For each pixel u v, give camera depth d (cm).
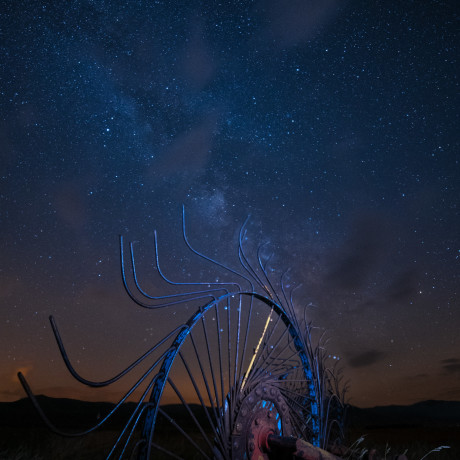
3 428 1777
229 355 425
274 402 470
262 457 430
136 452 325
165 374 353
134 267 351
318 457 430
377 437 1619
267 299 495
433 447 1216
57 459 959
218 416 405
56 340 274
